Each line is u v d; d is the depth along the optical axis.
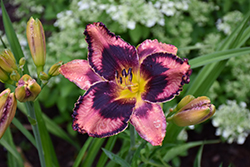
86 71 0.45
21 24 1.03
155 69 0.43
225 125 0.81
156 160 0.60
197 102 0.44
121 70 0.45
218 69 0.59
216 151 1.00
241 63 0.87
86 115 0.42
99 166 0.62
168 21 0.87
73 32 0.87
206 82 0.60
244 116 0.81
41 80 0.46
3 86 1.13
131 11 0.79
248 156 0.98
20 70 0.46
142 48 0.46
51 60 0.86
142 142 0.48
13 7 1.44
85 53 0.86
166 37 0.88
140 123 0.42
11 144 0.63
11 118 0.42
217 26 0.95
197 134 1.03
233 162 0.96
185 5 0.87
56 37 0.90
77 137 1.04
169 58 0.42
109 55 0.45
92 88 0.43
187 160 0.97
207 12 0.96
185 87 0.82
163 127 0.41
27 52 0.90
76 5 0.92
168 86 0.42
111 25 0.82
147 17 0.79
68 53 0.85
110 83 0.44
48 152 0.60
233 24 0.93
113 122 0.42
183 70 0.41
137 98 0.44
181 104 0.45
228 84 0.88
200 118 0.43
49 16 1.05
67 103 0.90
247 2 1.07
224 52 0.55
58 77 0.84
